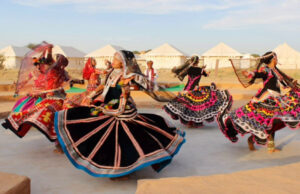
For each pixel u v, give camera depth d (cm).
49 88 586
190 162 549
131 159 421
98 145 433
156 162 417
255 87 2047
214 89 841
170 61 5631
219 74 3806
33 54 609
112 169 416
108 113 448
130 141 436
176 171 502
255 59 586
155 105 1211
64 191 421
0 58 5131
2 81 2564
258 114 578
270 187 325
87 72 1005
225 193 311
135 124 452
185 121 827
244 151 621
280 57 4966
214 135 766
